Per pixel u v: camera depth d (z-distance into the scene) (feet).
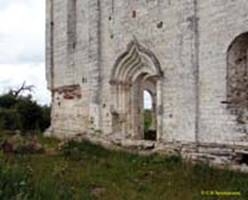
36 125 93.56
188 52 50.11
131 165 49.34
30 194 30.01
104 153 58.03
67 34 76.07
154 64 55.26
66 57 76.54
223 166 45.01
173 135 52.37
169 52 53.21
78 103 72.49
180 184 40.34
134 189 39.09
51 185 33.91
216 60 46.80
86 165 50.06
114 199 35.65
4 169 33.68
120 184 40.96
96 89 66.44
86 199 33.35
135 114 61.87
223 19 45.85
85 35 70.64
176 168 46.55
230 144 45.19
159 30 54.90
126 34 60.90
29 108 95.14
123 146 59.82
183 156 49.85
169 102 53.16
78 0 73.67
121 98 62.23
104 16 65.82
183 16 50.88
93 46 67.41
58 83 79.46
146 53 56.90
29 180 33.94
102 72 66.08
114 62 62.80
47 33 83.25
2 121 87.35
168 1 53.47
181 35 51.21
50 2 82.38
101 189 38.93
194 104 49.24
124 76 61.87
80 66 71.92
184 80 50.70
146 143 56.03
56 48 80.33
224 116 45.88
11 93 100.94
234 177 40.96
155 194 37.19
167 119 53.47
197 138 48.96
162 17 54.49
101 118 65.77
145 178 43.32
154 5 55.83
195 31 49.29
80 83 71.77
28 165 45.60
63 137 75.77
